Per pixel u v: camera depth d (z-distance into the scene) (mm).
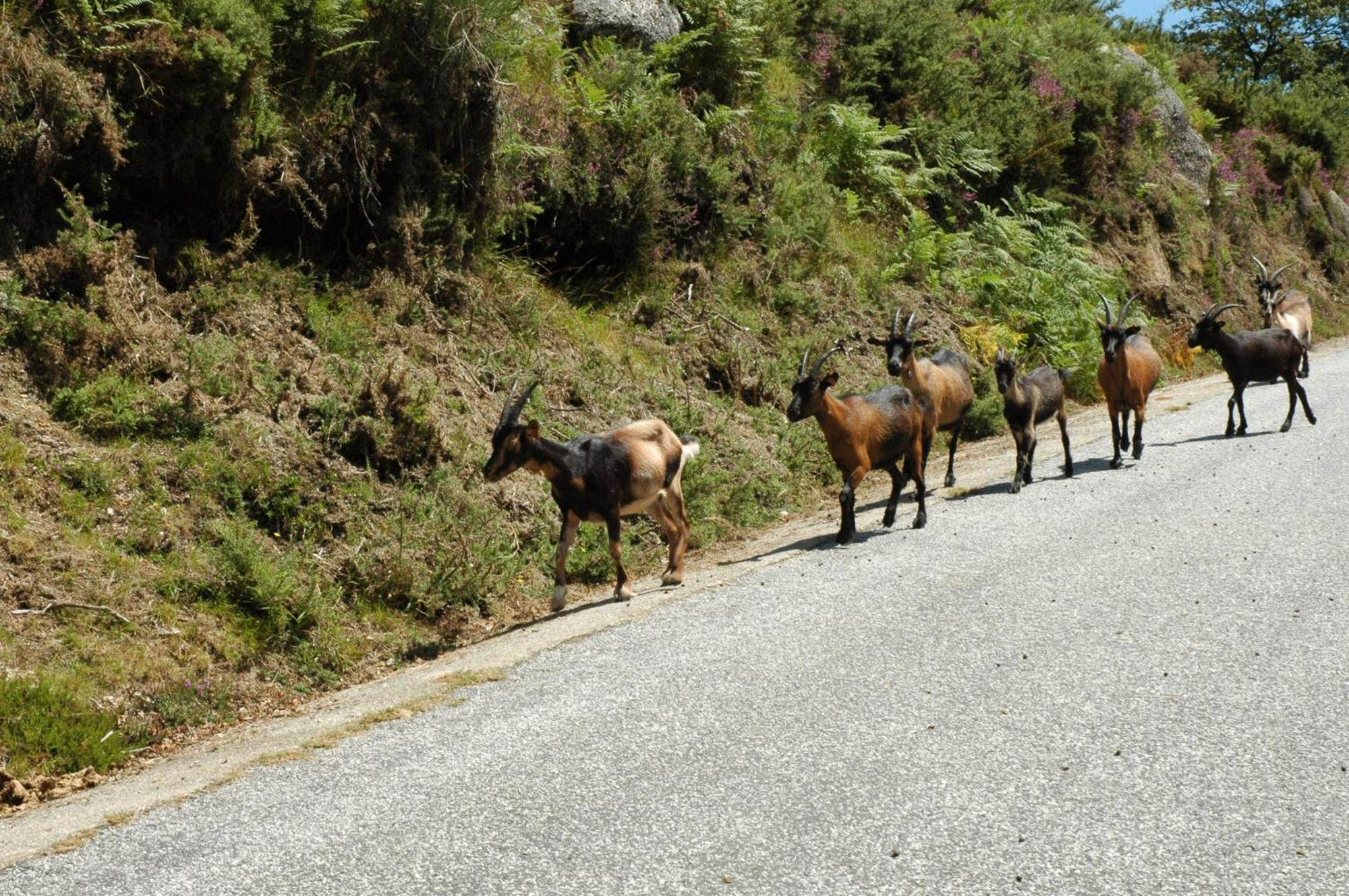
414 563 8312
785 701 5723
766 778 4859
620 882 4070
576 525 8406
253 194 9953
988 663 6137
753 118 16594
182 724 6508
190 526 7738
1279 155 32688
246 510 8125
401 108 10953
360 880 4164
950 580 7723
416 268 10867
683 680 6113
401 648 7707
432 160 11086
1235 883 3949
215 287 9477
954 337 16469
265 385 8938
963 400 11273
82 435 7934
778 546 9633
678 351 13062
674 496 8672
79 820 4938
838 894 3949
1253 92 35250
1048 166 21406
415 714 5953
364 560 8180
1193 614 6797
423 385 9797
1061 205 20844
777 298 14812
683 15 16094
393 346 10148
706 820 4504
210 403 8492
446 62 10938
